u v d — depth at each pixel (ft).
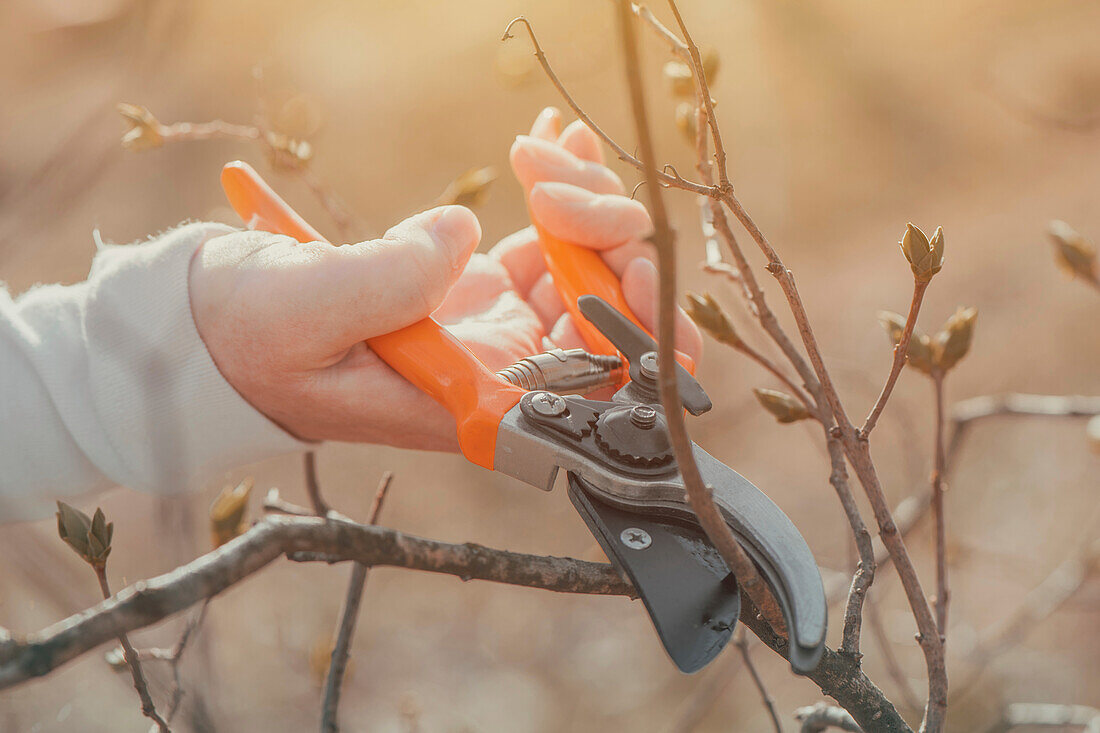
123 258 3.53
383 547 2.10
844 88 19.03
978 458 12.15
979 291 15.03
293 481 12.40
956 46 20.16
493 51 17.75
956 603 10.00
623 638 10.80
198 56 13.16
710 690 6.50
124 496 10.21
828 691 2.61
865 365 13.67
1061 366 13.20
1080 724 5.56
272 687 9.00
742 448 12.82
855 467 2.95
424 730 9.20
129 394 3.30
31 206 5.35
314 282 3.12
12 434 3.51
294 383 3.31
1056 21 19.92
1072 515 11.03
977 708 8.80
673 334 1.77
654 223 1.68
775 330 3.45
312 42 17.07
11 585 5.20
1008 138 18.33
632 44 1.58
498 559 2.38
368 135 16.97
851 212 17.20
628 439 3.02
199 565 1.77
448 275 3.27
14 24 10.25
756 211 16.57
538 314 4.21
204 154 12.04
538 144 4.01
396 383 3.38
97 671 7.45
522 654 10.59
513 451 3.14
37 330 3.57
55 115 9.39
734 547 2.06
